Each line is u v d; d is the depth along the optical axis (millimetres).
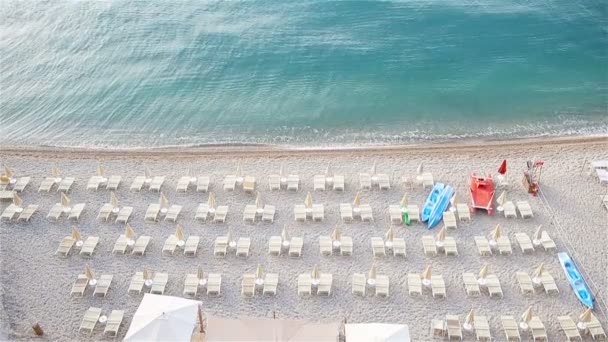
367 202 27875
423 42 43406
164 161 31266
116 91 38781
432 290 22969
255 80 39500
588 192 28266
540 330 21234
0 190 28688
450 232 26109
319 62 41219
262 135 34156
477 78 38781
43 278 24125
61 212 27266
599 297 22969
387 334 19875
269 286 23281
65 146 33719
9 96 38438
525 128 34125
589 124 34281
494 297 22953
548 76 38938
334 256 25016
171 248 25062
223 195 28453
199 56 42562
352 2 49906
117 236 26203
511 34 44312
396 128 34375
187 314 20578
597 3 49094
